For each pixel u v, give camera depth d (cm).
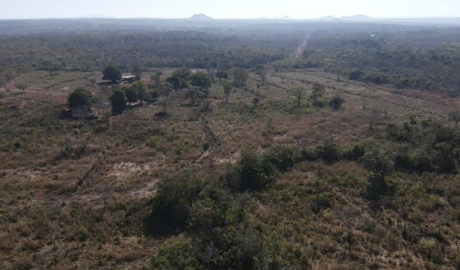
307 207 2977
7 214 2812
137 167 3934
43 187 3338
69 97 5994
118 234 2575
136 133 4978
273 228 2620
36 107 6041
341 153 4069
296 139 4844
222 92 8075
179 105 6700
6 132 4797
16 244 2408
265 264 1975
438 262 2286
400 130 4934
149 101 6906
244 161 3534
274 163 3788
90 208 2947
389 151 4112
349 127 5350
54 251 2344
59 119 5503
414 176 3547
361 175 3562
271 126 5366
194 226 2617
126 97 6506
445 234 2608
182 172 3512
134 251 2328
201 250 2131
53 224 2664
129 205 2997
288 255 2188
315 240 2491
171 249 2211
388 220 2784
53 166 3878
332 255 2338
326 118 5800
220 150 4425
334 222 2750
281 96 7744
